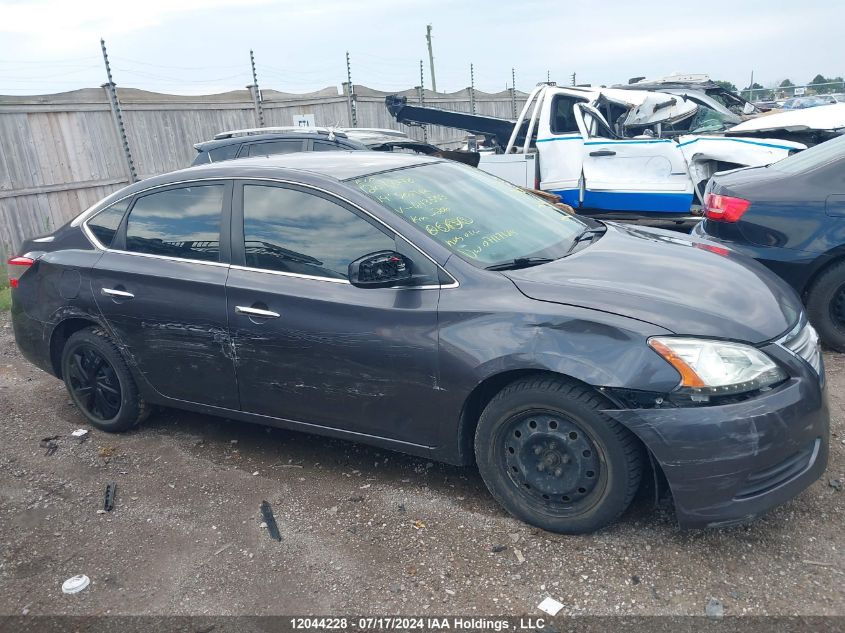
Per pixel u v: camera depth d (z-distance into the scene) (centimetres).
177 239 398
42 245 455
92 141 1066
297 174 370
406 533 325
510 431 317
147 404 442
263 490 372
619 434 289
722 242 514
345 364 343
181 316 387
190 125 1223
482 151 1042
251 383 378
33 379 563
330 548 318
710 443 273
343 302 339
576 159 848
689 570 287
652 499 335
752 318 296
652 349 280
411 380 328
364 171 380
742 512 281
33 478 400
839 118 785
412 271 329
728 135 837
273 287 358
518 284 314
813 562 288
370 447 413
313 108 1452
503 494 324
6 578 313
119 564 318
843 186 473
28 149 980
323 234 354
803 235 481
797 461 291
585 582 285
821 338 499
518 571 294
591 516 303
